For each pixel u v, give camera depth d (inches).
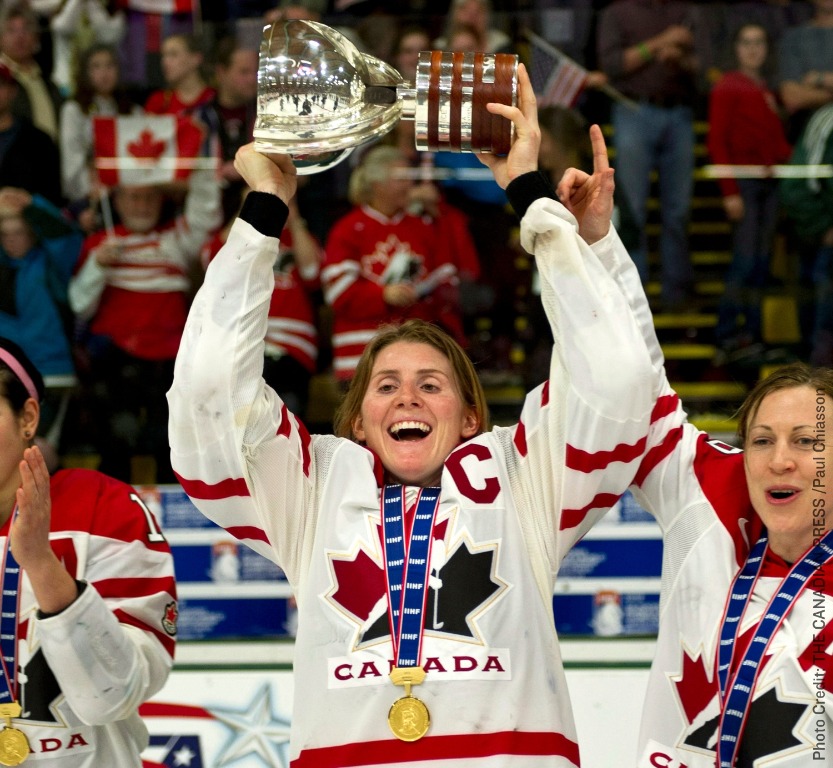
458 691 208.4
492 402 432.1
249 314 225.0
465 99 221.1
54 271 439.8
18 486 249.0
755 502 215.8
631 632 390.0
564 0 455.2
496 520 223.9
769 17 434.9
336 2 458.3
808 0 436.5
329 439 242.5
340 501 229.1
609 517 393.1
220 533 404.5
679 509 229.0
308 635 218.7
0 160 438.6
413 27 440.5
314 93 218.8
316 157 225.9
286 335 432.5
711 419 424.5
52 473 257.6
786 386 216.7
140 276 442.6
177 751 360.2
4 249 436.5
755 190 441.4
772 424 213.8
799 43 435.5
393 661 211.0
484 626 213.6
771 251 444.1
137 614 244.5
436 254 439.2
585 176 235.9
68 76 445.7
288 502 231.6
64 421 434.3
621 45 436.8
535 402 237.1
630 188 440.1
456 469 229.6
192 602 400.8
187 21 446.3
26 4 438.0
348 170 440.5
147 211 444.1
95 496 252.8
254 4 471.2
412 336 248.1
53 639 222.2
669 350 443.2
